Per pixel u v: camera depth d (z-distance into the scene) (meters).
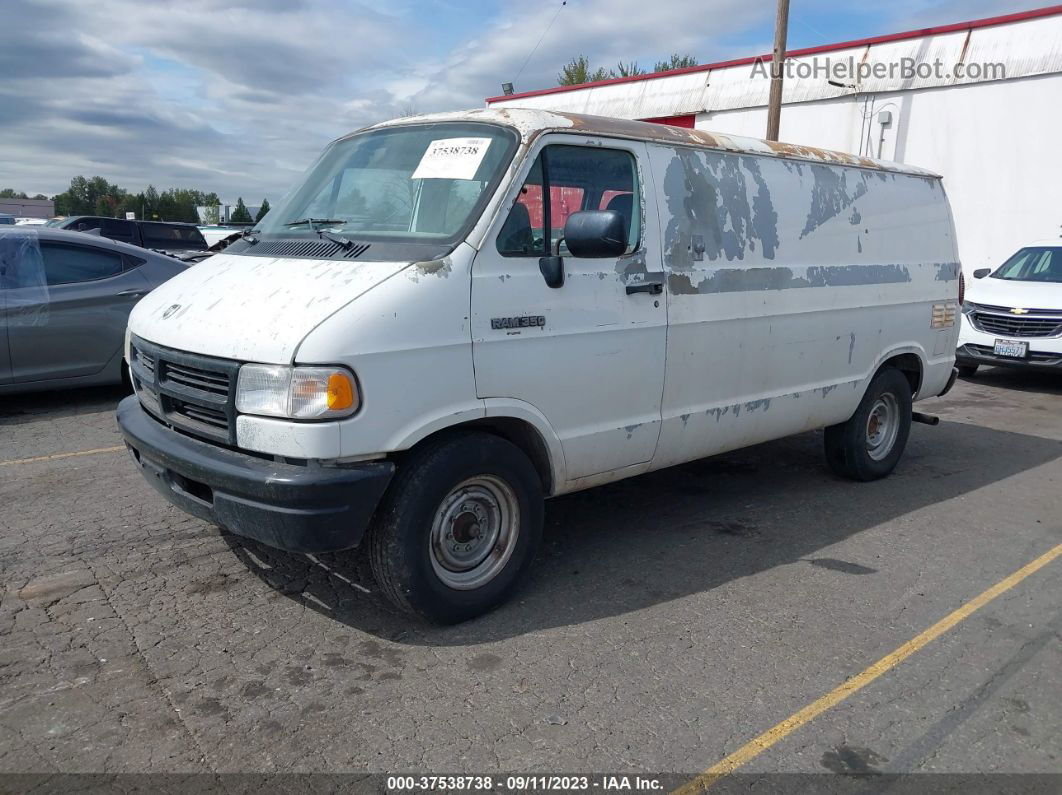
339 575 4.31
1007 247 15.02
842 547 4.98
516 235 3.82
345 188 4.31
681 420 4.59
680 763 2.92
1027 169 14.63
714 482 6.21
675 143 4.58
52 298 7.55
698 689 3.38
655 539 5.02
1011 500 5.99
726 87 18.78
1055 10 14.05
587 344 4.05
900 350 6.13
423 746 2.96
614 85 21.22
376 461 3.41
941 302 6.48
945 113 15.52
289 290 3.56
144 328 3.98
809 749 3.03
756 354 4.97
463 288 3.58
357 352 3.26
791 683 3.46
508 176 3.82
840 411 5.77
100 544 4.63
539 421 3.91
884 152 16.41
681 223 4.52
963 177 15.43
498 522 3.94
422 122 4.40
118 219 18.48
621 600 4.17
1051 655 3.76
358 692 3.29
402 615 3.92
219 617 3.85
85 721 3.04
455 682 3.38
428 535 3.60
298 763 2.85
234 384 3.37
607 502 5.70
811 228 5.33
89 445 6.63
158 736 2.97
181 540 4.70
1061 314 10.05
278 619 3.85
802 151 5.44
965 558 4.87
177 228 19.05
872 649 3.76
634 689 3.37
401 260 3.59
